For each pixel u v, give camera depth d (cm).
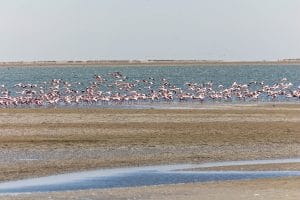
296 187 5631
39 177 6512
